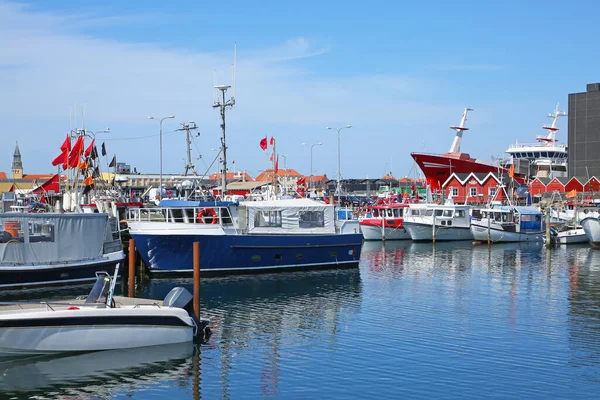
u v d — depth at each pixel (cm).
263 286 3716
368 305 3184
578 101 11644
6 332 2095
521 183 10538
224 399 1883
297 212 4309
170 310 2317
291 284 3797
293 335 2566
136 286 3609
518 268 4688
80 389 1964
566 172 12656
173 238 3822
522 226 7062
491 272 4453
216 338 2508
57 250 3375
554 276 4253
